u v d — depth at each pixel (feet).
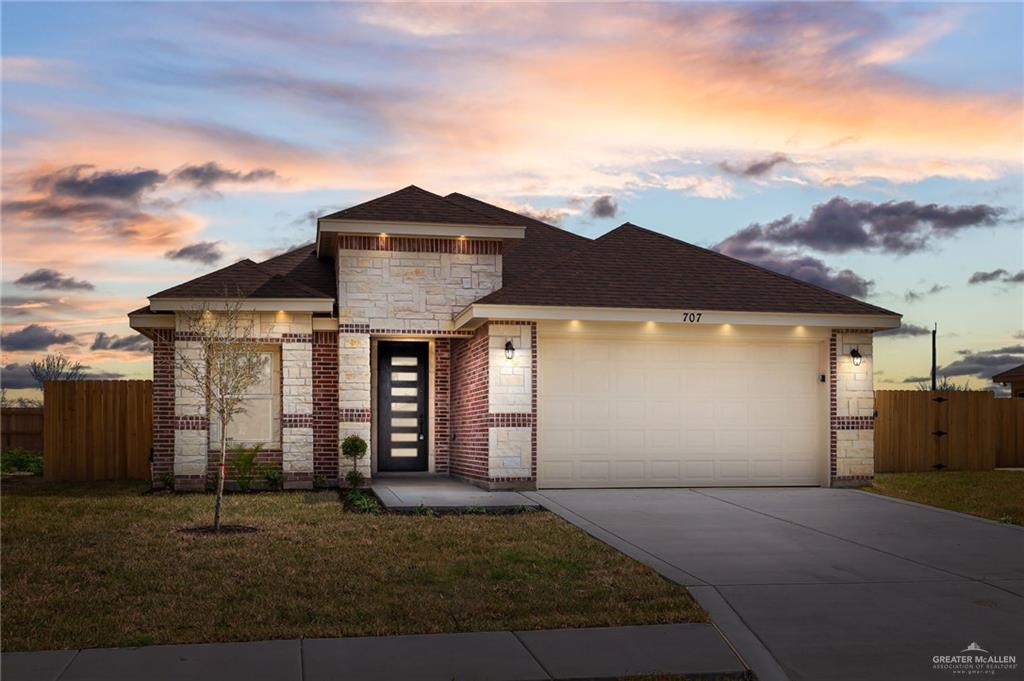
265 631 28.43
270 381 64.28
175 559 37.99
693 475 62.08
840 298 65.16
